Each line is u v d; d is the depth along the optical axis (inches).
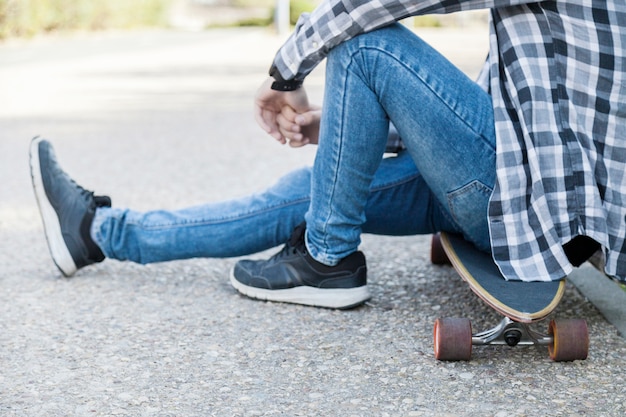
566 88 93.7
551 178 93.0
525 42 94.2
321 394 90.4
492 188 97.8
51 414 86.4
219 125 290.2
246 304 118.1
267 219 118.3
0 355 101.2
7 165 222.8
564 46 93.7
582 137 93.5
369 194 114.7
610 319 110.9
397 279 128.9
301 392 90.9
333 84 100.4
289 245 117.7
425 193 114.7
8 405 88.4
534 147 93.0
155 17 1017.5
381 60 97.1
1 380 94.3
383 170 116.1
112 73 453.4
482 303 117.0
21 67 484.4
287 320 111.8
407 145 101.3
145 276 130.3
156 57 552.7
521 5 94.9
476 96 97.3
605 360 98.3
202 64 503.2
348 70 98.7
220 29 996.6
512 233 94.0
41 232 157.9
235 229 119.0
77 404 88.6
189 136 267.7
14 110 323.6
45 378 94.8
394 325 109.6
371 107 99.9
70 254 125.9
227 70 467.8
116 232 123.3
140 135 269.4
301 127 114.7
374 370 96.0
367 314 113.9
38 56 558.9
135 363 98.7
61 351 102.3
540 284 95.9
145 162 225.1
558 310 115.3
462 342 95.7
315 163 106.3
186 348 103.0
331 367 97.0
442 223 115.7
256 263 119.6
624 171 93.2
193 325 110.5
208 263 136.9
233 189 192.7
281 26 840.9
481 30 898.1
